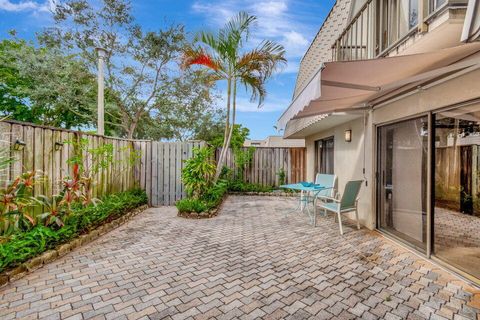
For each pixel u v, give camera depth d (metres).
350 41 6.49
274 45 9.24
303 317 2.97
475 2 2.10
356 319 2.94
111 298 3.32
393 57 3.24
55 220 4.84
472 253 4.25
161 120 18.33
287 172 13.58
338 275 4.03
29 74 13.43
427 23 3.35
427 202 4.67
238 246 5.34
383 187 6.36
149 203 10.14
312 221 7.50
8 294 3.37
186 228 6.71
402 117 5.34
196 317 2.95
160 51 15.38
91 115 15.78
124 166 9.05
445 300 3.33
